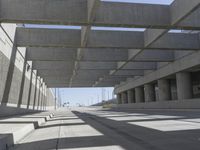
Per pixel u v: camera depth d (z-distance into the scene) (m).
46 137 12.02
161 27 24.42
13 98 28.19
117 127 15.59
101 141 10.03
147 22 23.48
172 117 22.34
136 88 63.47
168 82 49.44
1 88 22.86
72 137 11.52
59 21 21.84
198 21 24.66
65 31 29.33
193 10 20.80
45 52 36.53
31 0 21.72
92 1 19.31
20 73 31.75
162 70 45.97
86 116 31.66
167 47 31.84
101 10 22.56
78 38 29.41
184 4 21.72
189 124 15.51
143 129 13.86
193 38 33.03
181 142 9.20
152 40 28.48
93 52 37.66
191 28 24.97
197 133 11.48
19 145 9.96
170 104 43.72
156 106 49.75
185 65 38.25
